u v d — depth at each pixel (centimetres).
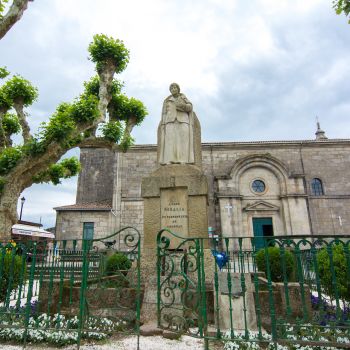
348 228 2453
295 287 619
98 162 2945
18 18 980
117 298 548
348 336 412
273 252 929
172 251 697
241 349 443
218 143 2684
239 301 566
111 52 1424
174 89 885
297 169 2631
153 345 462
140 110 1556
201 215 749
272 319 414
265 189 2519
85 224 2450
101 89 1410
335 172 2609
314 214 2489
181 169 805
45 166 1275
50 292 533
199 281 450
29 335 491
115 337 505
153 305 595
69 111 1272
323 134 3284
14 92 1325
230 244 2284
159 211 765
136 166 2614
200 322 437
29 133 1333
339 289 585
